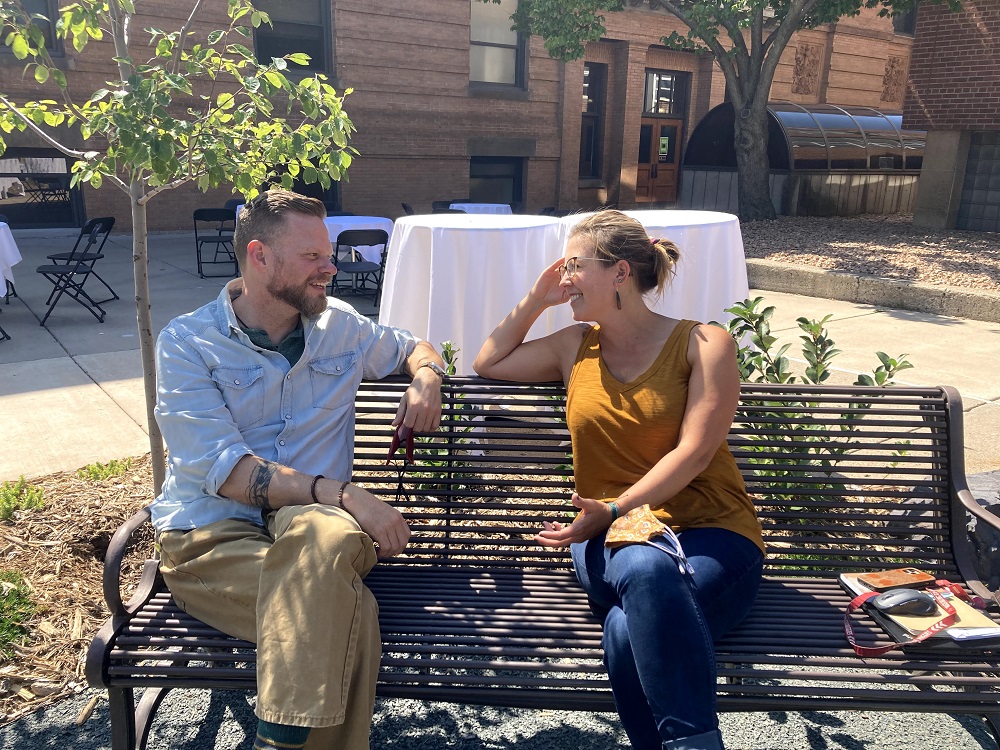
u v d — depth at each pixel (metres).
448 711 2.50
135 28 13.13
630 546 1.96
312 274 2.12
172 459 2.16
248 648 1.99
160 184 2.98
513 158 18.56
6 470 4.15
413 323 4.58
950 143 12.59
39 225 14.05
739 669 1.98
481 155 17.69
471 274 4.36
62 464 4.23
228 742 2.30
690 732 1.76
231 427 2.14
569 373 2.41
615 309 2.21
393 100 16.19
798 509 2.61
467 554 2.54
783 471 2.59
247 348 2.20
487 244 4.35
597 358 2.27
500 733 2.40
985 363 6.47
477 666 1.98
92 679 1.95
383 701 2.54
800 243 11.40
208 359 2.18
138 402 5.29
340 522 1.88
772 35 13.25
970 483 3.68
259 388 2.21
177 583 2.10
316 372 2.30
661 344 2.20
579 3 12.80
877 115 16.22
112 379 5.80
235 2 3.08
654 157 20.64
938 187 12.87
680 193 16.25
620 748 2.33
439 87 16.67
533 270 4.59
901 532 2.53
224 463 2.05
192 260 11.79
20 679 2.52
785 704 1.96
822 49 21.44
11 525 3.38
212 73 3.05
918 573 2.31
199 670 1.95
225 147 2.95
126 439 4.62
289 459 2.24
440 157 17.12
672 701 1.78
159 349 2.18
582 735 2.39
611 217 2.20
